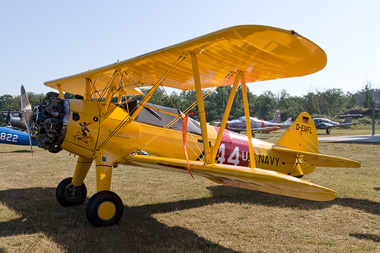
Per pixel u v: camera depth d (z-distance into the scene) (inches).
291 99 4559.5
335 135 1323.8
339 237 171.2
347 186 300.7
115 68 206.4
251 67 194.5
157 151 226.2
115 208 187.5
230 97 203.9
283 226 189.8
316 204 240.5
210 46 163.8
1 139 559.5
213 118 3334.2
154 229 182.1
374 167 419.8
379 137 1076.5
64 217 200.8
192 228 185.2
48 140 194.1
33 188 285.4
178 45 165.5
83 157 222.4
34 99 3245.6
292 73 198.4
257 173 160.1
